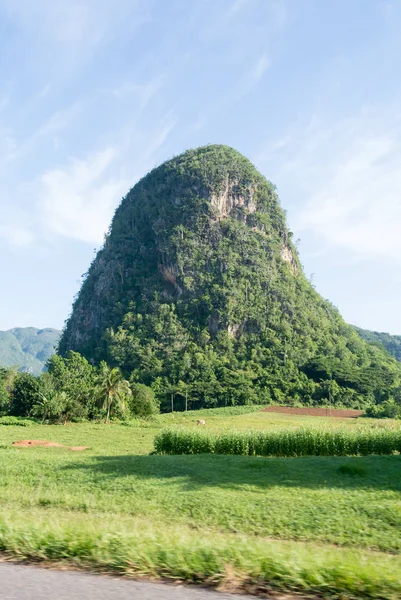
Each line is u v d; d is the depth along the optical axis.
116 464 24.17
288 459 26.58
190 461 25.44
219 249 178.38
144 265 188.38
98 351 165.00
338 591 3.99
